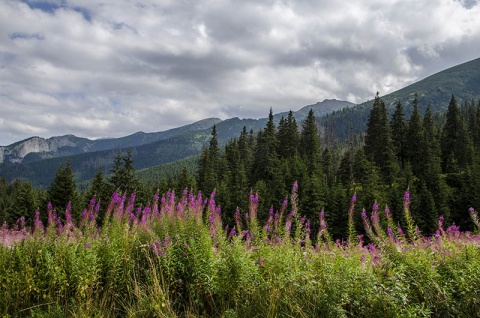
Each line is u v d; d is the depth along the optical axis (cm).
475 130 10156
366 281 504
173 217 687
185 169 6262
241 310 530
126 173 5122
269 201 4334
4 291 543
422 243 688
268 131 9219
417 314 466
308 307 504
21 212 3731
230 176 7712
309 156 9056
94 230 711
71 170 3981
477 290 506
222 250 609
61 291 543
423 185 5516
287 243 642
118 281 582
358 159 7288
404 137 8519
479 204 5019
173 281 567
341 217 3875
